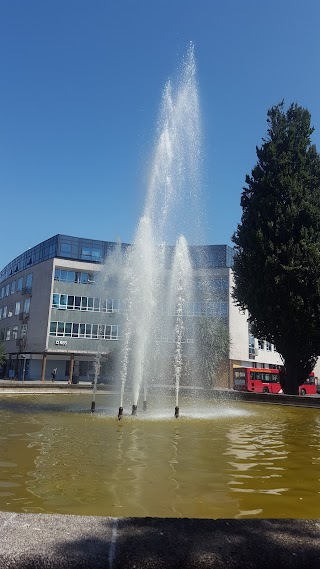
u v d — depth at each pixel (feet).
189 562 9.15
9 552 9.19
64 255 191.62
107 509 16.72
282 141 101.45
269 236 94.48
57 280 185.16
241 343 199.52
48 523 10.72
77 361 187.01
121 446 30.96
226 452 30.04
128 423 44.60
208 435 38.17
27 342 193.88
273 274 90.99
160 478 21.91
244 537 10.18
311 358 99.04
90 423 43.75
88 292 188.75
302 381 98.12
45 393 93.76
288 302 89.04
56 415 50.96
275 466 25.91
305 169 99.86
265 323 96.12
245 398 91.71
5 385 88.53
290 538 10.18
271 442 35.76
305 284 88.63
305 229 90.74
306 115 102.83
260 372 153.38
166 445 31.94
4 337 221.46
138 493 19.07
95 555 9.21
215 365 163.63
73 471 22.95
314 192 96.48
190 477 22.34
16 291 215.10
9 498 17.88
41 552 9.23
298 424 50.75
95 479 21.35
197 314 176.76
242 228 99.86
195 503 17.88
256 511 17.06
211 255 205.77
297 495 19.61
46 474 22.18
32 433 36.55
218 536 10.19
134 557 9.18
